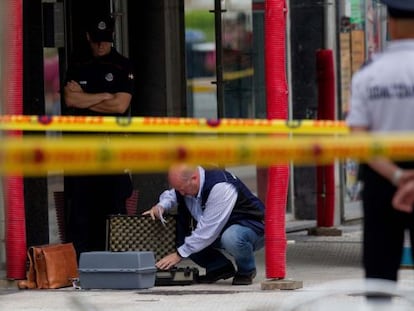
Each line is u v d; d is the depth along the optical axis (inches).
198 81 1381.6
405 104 587.2
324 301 581.3
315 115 1509.6
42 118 750.5
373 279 600.4
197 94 1384.1
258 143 458.6
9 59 984.3
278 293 967.0
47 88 1184.8
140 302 930.7
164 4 1242.0
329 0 1505.9
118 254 997.2
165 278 1021.2
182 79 1261.1
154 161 435.2
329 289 597.6
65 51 1174.3
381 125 592.7
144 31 1245.7
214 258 1029.2
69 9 1168.2
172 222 1043.9
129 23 1243.8
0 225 1060.5
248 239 1007.6
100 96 1130.7
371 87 591.8
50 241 1161.4
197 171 1008.2
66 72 1146.7
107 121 725.9
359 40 1557.6
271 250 987.9
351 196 1549.0
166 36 1243.8
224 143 452.8
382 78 589.9
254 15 1459.2
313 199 1524.4
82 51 1148.5
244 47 1446.9
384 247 604.1
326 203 1448.1
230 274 1026.7
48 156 417.4
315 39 1507.1
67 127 743.7
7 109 987.3
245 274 1017.5
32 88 1103.0
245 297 948.6
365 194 604.7
